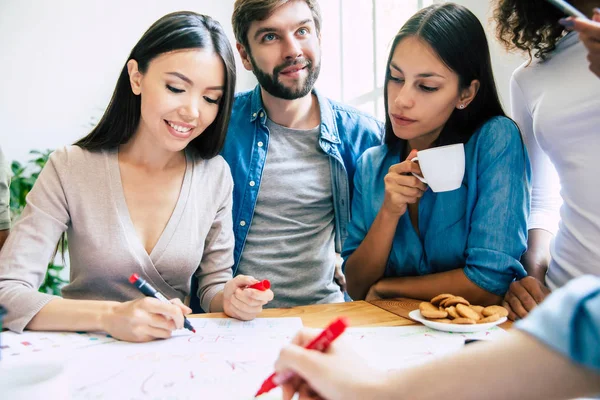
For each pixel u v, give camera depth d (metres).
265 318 0.95
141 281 0.86
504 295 1.02
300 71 1.40
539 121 1.00
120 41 3.98
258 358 0.72
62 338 0.82
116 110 1.13
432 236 1.12
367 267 1.17
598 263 0.93
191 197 1.18
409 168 1.03
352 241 1.27
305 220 1.49
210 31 1.06
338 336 0.51
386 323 0.89
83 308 0.85
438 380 0.39
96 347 0.77
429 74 1.01
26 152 3.75
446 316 0.87
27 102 3.75
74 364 0.67
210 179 1.24
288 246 1.46
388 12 2.72
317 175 1.50
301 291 1.45
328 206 1.52
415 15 1.06
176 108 1.04
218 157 1.29
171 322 0.81
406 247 1.16
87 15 3.89
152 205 1.14
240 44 1.51
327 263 1.50
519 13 1.04
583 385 0.34
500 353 0.38
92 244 1.08
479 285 1.00
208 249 1.25
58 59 3.82
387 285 1.13
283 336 0.83
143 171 1.15
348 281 1.26
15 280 0.95
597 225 0.92
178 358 0.72
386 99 1.19
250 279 0.99
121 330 0.80
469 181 1.08
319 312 0.98
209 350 0.75
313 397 0.49
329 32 3.63
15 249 1.00
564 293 0.36
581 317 0.34
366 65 3.15
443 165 0.93
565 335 0.34
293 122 1.53
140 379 0.64
